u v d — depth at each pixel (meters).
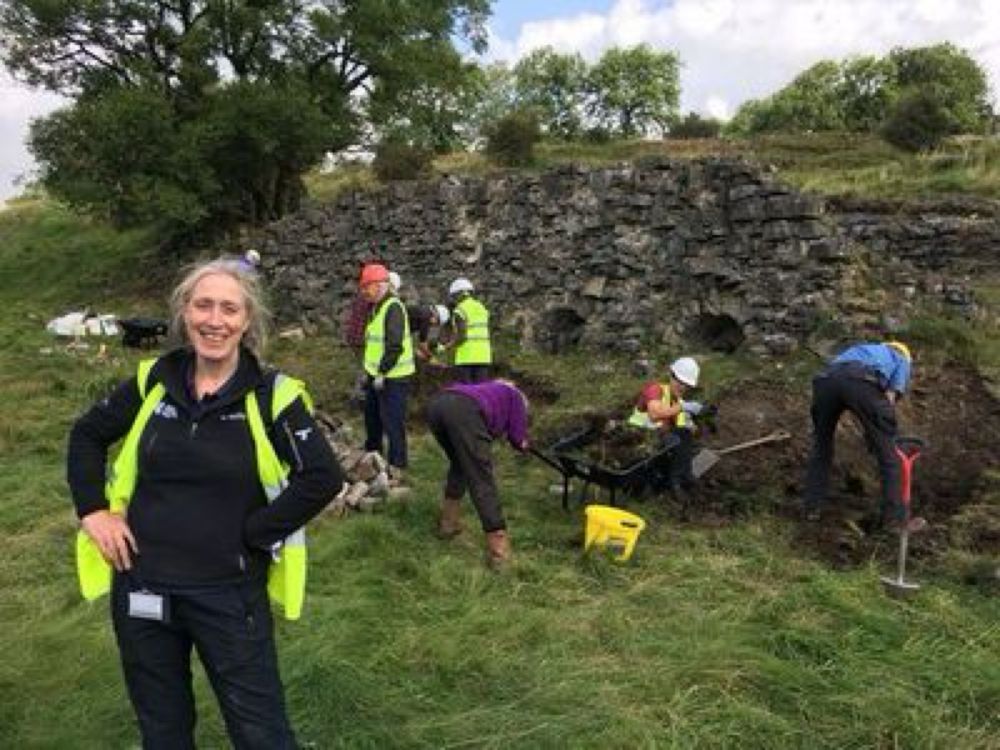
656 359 11.60
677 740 4.20
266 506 3.00
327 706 4.37
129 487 3.01
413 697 4.58
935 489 7.68
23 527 7.34
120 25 24.88
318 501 2.98
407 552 6.56
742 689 4.68
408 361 8.28
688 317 11.66
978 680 4.68
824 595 5.70
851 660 4.93
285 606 3.10
